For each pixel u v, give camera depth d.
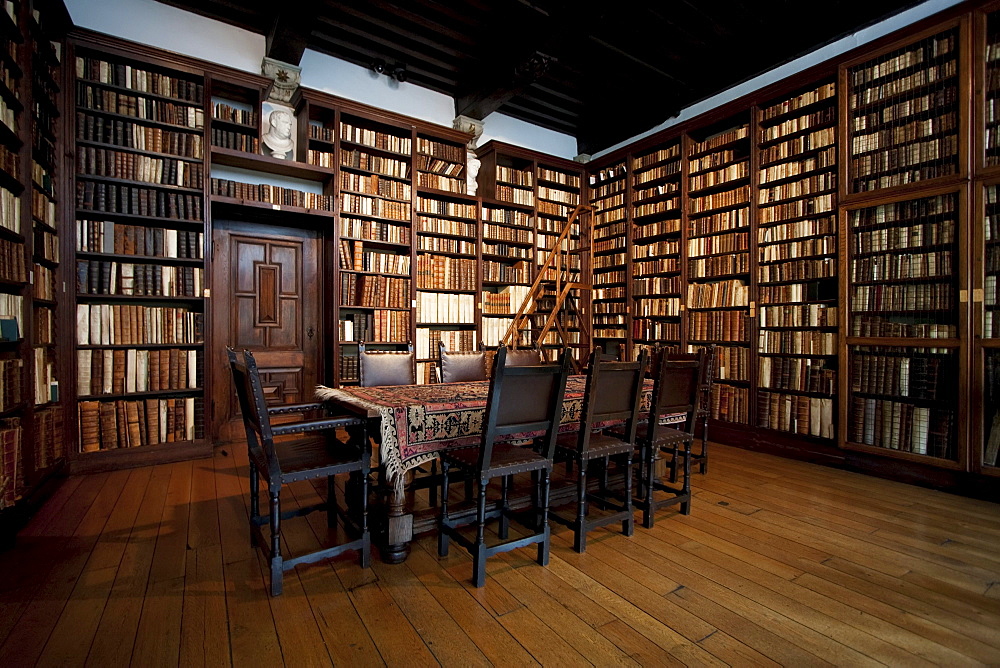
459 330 5.52
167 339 3.83
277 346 4.76
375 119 4.89
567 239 6.29
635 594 1.95
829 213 4.15
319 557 2.02
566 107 6.10
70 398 3.41
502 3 4.06
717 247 5.02
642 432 2.92
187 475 3.48
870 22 3.92
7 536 2.30
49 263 3.24
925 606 1.89
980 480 3.19
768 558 2.28
